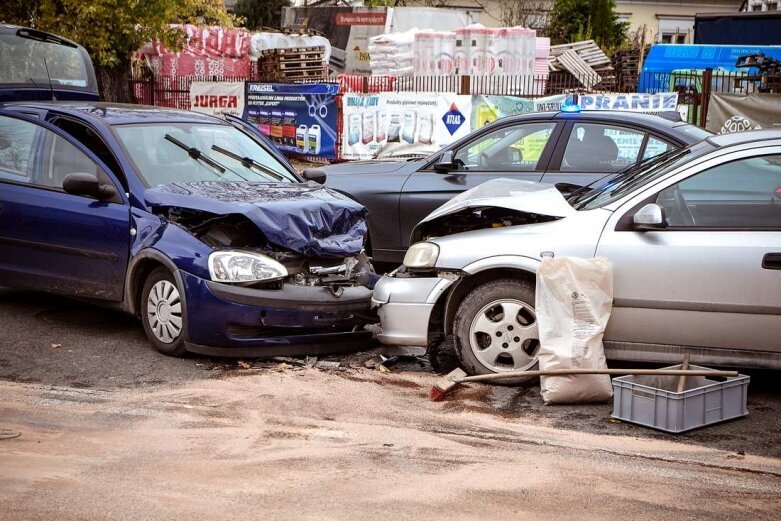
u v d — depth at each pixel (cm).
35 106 817
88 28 2195
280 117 2120
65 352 704
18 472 444
